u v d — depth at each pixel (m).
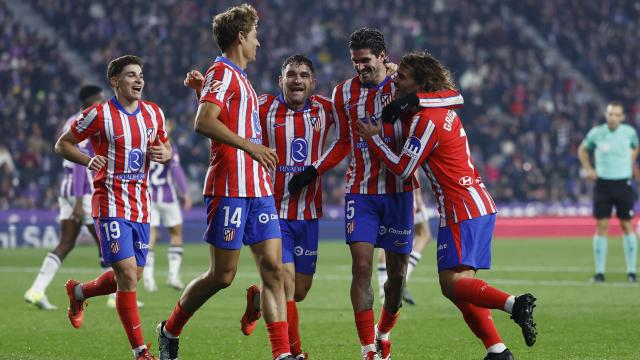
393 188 22.47
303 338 26.91
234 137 19.48
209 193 20.62
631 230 44.19
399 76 21.03
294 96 22.84
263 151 19.53
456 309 33.50
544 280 44.09
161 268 53.34
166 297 38.50
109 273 24.41
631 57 111.38
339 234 80.25
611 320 29.77
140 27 102.50
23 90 92.12
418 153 20.23
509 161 91.88
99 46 101.81
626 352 23.70
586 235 84.50
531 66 108.00
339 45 105.44
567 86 105.00
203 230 76.94
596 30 113.94
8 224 72.62
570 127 97.75
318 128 23.12
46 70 95.19
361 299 21.95
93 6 104.44
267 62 100.69
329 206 81.19
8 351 24.73
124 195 22.72
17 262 57.28
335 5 109.56
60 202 34.84
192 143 88.56
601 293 38.31
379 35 22.62
